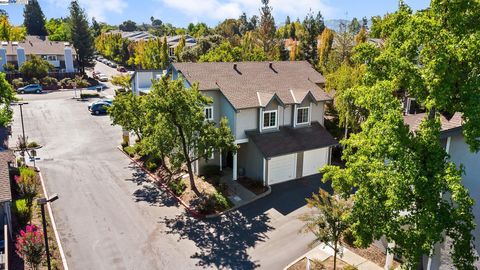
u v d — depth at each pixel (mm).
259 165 28016
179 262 18094
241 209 24141
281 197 26109
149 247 19344
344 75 31625
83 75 79125
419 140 11992
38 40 89312
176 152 25984
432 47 11891
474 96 10602
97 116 48781
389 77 13914
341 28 73062
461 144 14898
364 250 19156
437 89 11133
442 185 11148
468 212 11047
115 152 34938
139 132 34094
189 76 29219
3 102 34906
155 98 23141
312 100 30781
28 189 24422
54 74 75312
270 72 33750
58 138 38688
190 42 99125
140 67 94312
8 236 19312
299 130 30641
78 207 23562
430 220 10953
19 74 69688
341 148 34094
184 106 23203
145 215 22859
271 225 22047
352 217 13484
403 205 11656
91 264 17750
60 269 17266
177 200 25141
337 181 14609
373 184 12742
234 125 28031
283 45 77562
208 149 24672
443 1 11984
